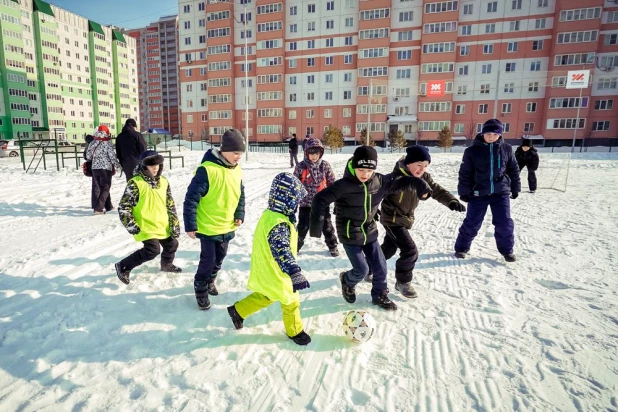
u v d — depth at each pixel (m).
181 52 55.91
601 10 38.34
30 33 59.16
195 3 53.94
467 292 3.64
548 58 41.22
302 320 3.12
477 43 42.94
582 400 2.13
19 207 7.32
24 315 3.08
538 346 2.68
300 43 49.25
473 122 44.31
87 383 2.28
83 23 70.19
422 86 30.53
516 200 8.96
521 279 3.96
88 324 2.96
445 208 8.14
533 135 42.69
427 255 4.84
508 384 2.28
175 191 9.61
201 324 3.02
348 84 48.03
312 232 3.12
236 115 53.59
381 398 2.17
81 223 6.23
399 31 44.78
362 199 3.03
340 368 2.46
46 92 61.72
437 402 2.13
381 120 46.47
